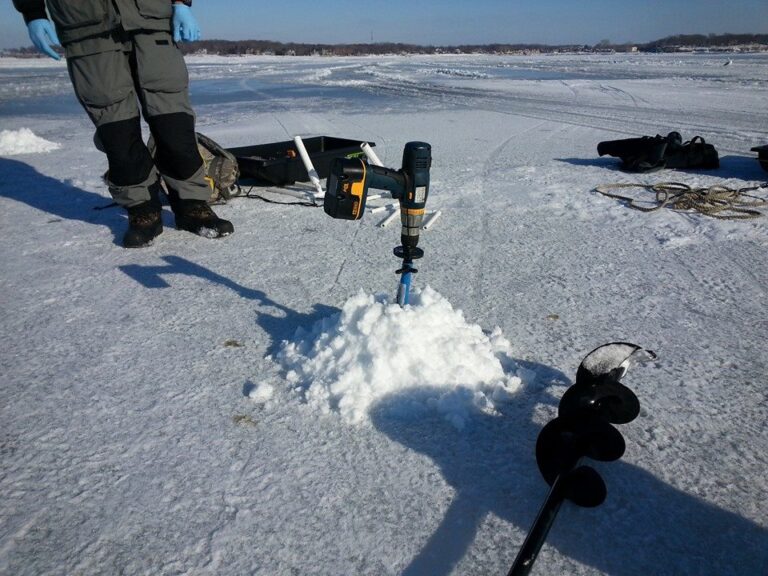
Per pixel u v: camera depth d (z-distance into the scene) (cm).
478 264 310
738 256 316
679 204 411
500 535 134
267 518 140
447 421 174
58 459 160
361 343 189
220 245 347
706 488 148
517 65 4094
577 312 251
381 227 380
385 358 183
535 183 500
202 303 263
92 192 485
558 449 141
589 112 1061
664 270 299
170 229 379
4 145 682
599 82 1912
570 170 555
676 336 229
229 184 438
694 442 165
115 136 322
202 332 235
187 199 360
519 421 175
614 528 136
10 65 5319
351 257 323
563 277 291
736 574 123
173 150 340
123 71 316
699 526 136
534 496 146
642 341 225
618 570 124
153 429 173
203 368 207
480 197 455
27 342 229
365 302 204
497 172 548
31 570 126
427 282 285
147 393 192
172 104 334
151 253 333
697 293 270
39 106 1334
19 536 134
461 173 546
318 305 260
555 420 144
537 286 280
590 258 318
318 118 1034
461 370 184
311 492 147
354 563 127
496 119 980
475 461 158
